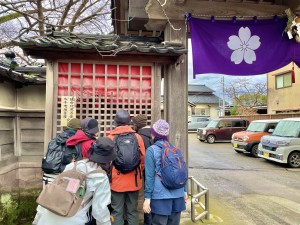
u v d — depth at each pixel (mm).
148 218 3867
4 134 4715
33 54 4031
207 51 4770
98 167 2436
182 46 4512
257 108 30609
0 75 4195
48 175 3199
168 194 3006
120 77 4348
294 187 7516
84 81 4266
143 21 4781
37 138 5250
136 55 4258
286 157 10367
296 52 5055
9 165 4781
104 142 2477
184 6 4766
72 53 4129
